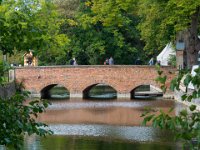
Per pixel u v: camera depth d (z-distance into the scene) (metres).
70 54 84.62
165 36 59.03
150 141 33.16
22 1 53.66
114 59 86.38
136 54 88.12
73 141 33.47
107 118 45.38
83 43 83.69
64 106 55.69
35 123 10.68
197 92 7.62
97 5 53.81
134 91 67.19
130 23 87.00
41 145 31.67
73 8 84.50
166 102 57.25
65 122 43.12
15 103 10.63
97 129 39.09
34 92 67.69
